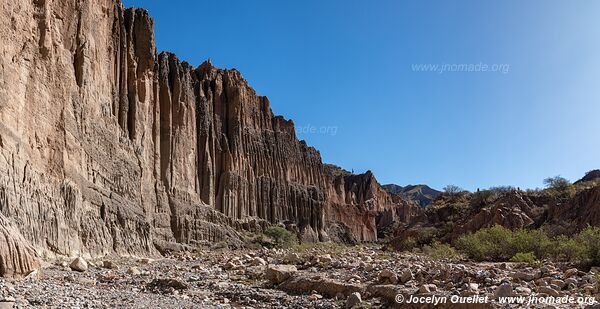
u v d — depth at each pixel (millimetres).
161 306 16328
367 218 143250
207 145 79312
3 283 15711
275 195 95312
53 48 37938
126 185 50281
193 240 64562
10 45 31109
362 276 21203
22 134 31062
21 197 28844
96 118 46125
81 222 38031
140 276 25250
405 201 192625
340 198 136125
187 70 78812
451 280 17641
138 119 57344
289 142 108375
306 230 99250
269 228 79312
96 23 49094
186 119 72500
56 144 36000
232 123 89250
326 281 19609
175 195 64750
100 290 18953
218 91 89188
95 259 36719
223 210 79188
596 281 16141
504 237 37156
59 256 31594
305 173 112000
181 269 30281
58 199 34375
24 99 31953
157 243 55656
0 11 30203
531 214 72188
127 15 61031
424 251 53469
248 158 91125
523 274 18484
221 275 25938
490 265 25578
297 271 23438
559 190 83188
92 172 42906
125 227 46500
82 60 43062
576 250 28719
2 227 18188
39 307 13531
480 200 92250
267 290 20656
